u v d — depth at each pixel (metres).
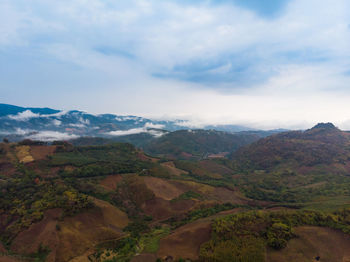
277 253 70.12
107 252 79.19
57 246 75.12
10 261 67.75
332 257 68.25
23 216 86.38
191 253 75.25
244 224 82.69
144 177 142.38
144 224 102.94
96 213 96.56
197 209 120.19
